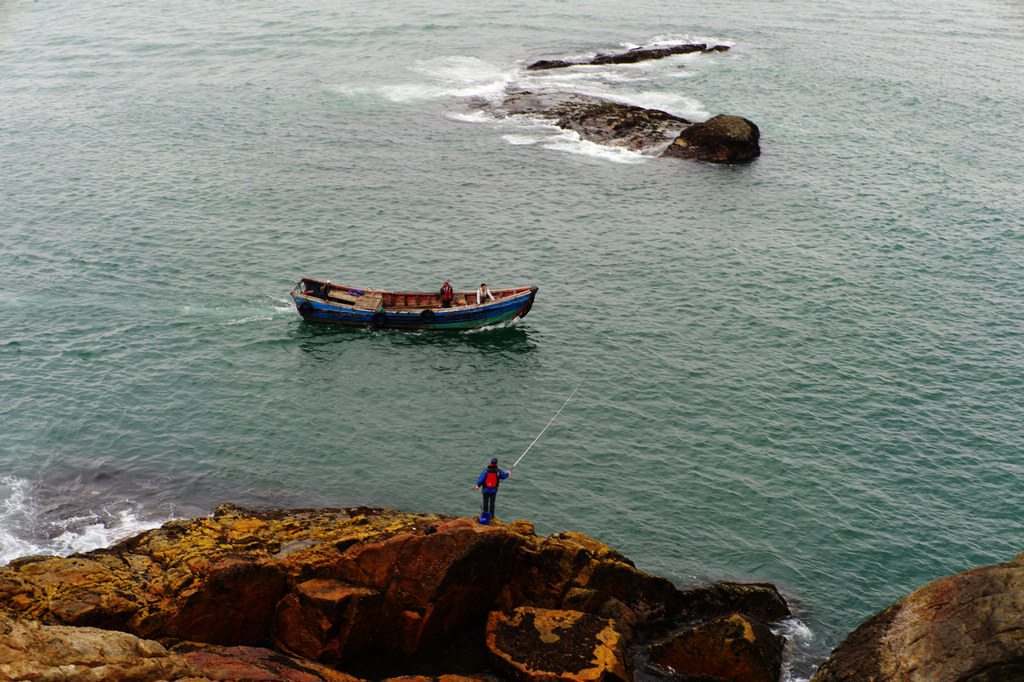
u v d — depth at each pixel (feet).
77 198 208.33
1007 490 124.16
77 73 301.02
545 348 157.28
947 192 229.86
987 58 350.64
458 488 121.19
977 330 167.73
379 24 371.76
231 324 160.45
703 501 119.85
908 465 128.88
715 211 215.72
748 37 371.35
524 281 180.04
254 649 77.56
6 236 188.24
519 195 220.02
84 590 78.54
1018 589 72.33
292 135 253.44
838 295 178.60
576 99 285.64
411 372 149.18
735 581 105.91
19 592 76.79
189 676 66.03
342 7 398.01
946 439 135.03
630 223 207.41
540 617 89.45
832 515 118.01
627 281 181.47
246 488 118.42
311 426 132.87
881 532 115.14
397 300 166.30
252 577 82.58
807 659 94.43
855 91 307.37
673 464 127.24
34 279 171.83
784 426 136.56
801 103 294.66
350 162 236.02
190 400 137.28
